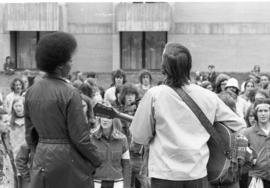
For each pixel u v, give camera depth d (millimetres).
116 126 6738
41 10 23891
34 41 24703
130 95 8797
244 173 7047
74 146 4453
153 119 4422
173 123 4352
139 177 7871
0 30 24234
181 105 4367
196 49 24141
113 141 6723
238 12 23906
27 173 6969
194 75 22703
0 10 24156
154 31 24172
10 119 8398
